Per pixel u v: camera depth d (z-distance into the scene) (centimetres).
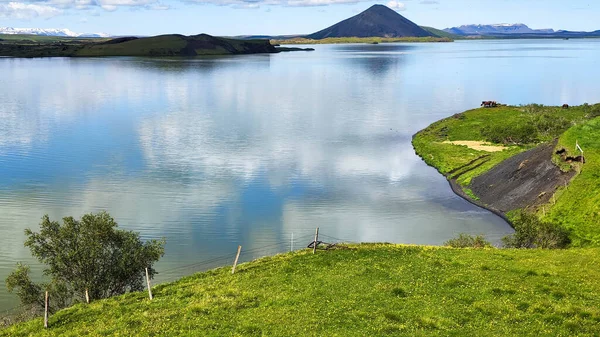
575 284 3981
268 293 4028
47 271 4834
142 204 9400
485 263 4641
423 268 4531
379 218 8812
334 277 4334
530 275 4259
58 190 10212
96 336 3431
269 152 14038
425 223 8550
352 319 3422
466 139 14675
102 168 12038
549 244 6412
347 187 10762
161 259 6862
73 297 4953
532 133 14125
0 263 6612
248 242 7588
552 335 3061
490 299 3684
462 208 9412
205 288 4322
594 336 3031
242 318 3534
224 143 15188
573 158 9012
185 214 8875
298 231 8106
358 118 19975
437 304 3628
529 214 7738
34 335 3644
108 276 4791
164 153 13712
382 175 11750
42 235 4891
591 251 5103
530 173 9669
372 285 4100
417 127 18000
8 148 13975
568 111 17038
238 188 10600
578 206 7575
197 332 3328
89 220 4956
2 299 5578
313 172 11975
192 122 18850
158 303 4012
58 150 13875
